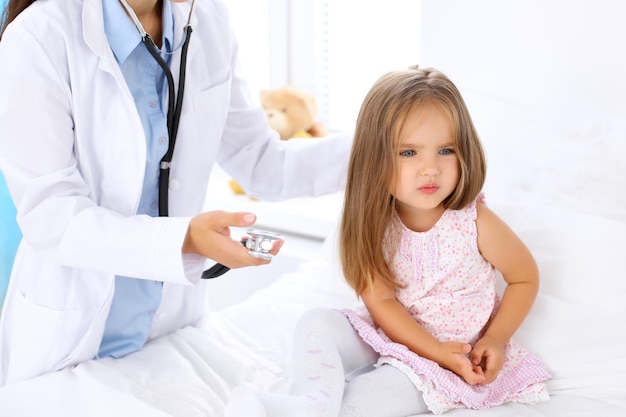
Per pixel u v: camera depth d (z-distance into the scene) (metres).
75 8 1.24
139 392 1.22
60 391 1.22
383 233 1.37
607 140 1.57
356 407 1.21
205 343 1.42
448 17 1.93
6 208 2.20
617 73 1.73
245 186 1.62
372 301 1.36
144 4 1.27
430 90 1.29
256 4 2.78
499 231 1.35
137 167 1.25
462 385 1.24
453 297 1.36
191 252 1.17
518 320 1.33
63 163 1.21
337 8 2.57
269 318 1.55
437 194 1.30
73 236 1.15
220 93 1.40
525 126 1.68
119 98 1.24
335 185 1.58
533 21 1.81
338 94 2.64
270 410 1.12
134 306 1.36
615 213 1.47
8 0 1.30
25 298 1.30
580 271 1.38
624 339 1.30
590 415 1.19
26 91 1.17
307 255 2.19
